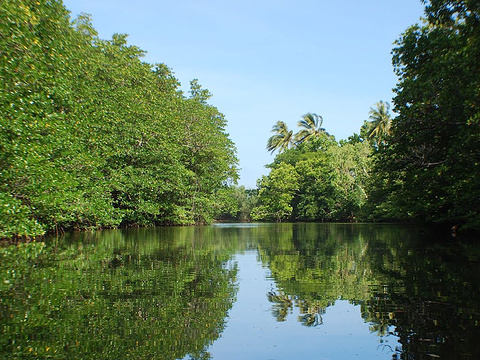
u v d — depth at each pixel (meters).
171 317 3.84
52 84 12.14
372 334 3.35
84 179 15.91
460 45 10.15
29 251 9.54
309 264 7.63
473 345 3.03
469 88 9.59
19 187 11.02
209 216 34.09
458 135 10.59
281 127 62.31
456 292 4.88
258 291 5.06
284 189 52.31
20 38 9.25
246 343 3.13
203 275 6.25
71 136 13.82
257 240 14.29
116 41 24.41
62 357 2.77
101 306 4.18
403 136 13.55
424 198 15.62
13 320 3.63
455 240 12.93
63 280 5.59
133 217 24.00
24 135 9.91
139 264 7.40
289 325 3.62
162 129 23.89
